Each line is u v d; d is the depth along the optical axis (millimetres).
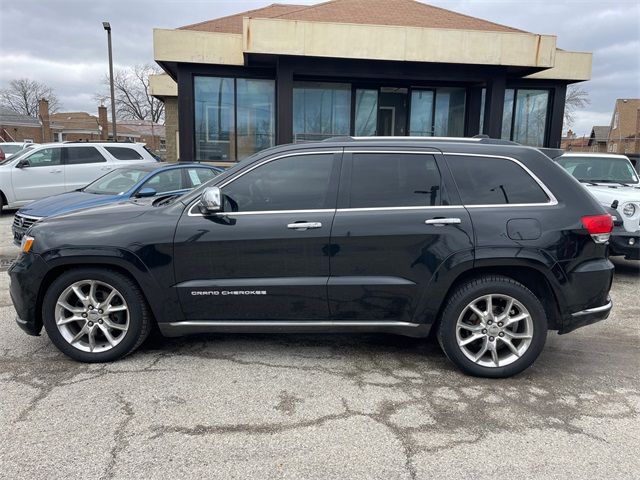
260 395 3457
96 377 3691
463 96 16562
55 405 3273
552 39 13484
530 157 3893
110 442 2865
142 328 3920
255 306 3811
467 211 3740
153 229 3773
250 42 12766
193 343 4414
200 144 15469
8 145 22203
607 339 4746
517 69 14492
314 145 3920
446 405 3371
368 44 13070
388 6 16906
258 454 2775
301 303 3799
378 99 16156
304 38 12867
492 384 3707
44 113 49688
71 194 7715
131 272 3756
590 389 3654
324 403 3365
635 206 6621
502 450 2852
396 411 3273
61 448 2801
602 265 3773
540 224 3707
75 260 3768
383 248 3727
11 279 3926
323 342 4512
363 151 3893
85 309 3885
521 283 3846
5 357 4051
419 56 13250
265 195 3838
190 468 2643
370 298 3775
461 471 2654
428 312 3781
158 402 3332
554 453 2832
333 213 3766
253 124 15586
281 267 3766
